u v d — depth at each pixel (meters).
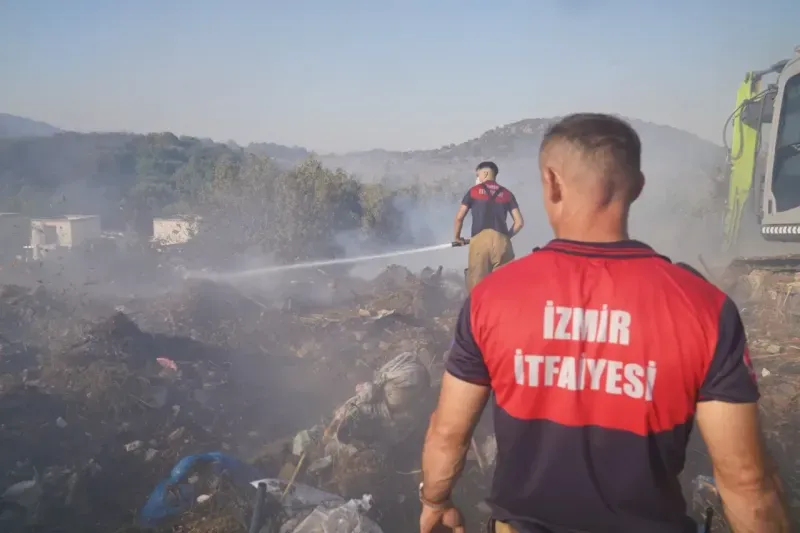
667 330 1.62
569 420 1.68
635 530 1.65
